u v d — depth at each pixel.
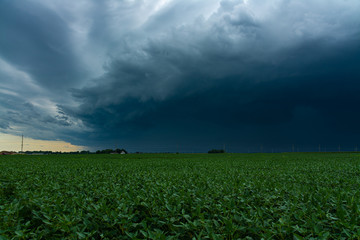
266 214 5.07
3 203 6.68
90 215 4.90
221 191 7.13
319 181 10.34
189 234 4.54
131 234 4.11
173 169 17.91
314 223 4.30
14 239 4.16
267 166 20.17
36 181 9.93
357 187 8.50
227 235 4.20
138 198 5.74
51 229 4.71
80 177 10.84
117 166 19.88
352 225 3.89
